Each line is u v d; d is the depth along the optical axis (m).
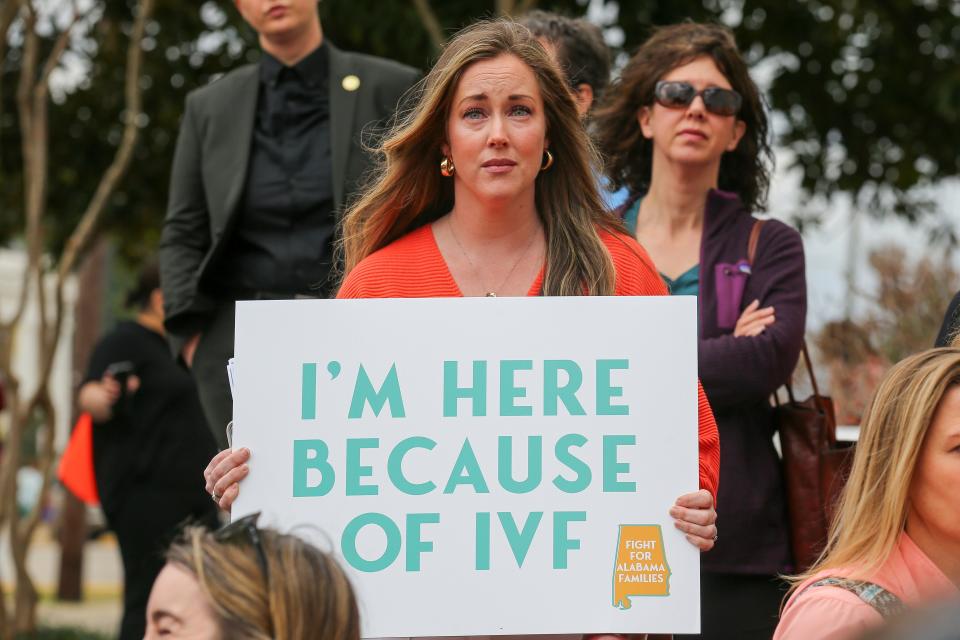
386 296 9.96
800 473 12.20
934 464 8.40
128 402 21.48
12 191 35.97
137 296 22.25
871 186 36.59
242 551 6.67
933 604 4.22
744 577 12.09
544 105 10.08
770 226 12.98
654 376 8.93
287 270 13.80
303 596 6.58
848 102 35.19
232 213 13.82
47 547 71.19
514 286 10.07
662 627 8.73
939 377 8.44
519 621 8.74
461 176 9.95
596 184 10.38
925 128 35.16
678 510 8.78
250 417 8.92
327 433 8.90
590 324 8.97
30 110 27.69
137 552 21.48
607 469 8.86
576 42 14.91
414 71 14.45
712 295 12.68
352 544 8.81
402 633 8.73
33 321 98.12
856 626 7.72
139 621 21.34
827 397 12.56
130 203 35.84
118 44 32.56
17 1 26.81
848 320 23.28
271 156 14.02
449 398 8.91
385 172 10.74
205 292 14.14
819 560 8.95
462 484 8.84
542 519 8.81
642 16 30.17
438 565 8.78
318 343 8.97
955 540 8.48
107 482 21.58
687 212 13.31
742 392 12.03
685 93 13.13
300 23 13.94
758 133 13.88
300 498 8.86
